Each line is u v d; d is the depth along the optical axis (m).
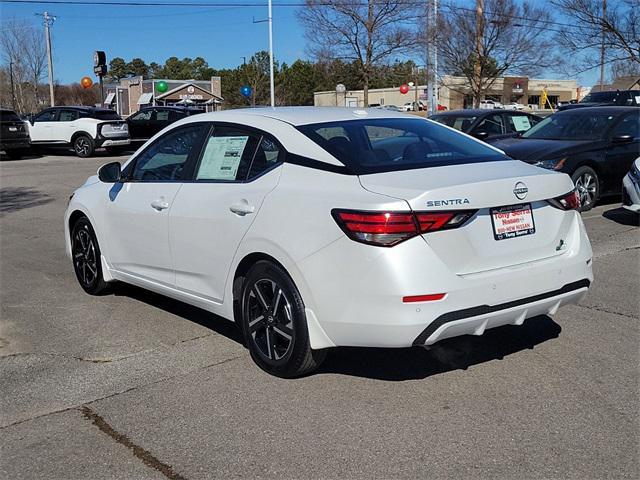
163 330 5.33
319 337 3.98
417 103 53.38
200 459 3.40
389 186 3.80
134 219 5.40
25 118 24.92
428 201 3.67
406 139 4.54
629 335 4.98
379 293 3.64
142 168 5.54
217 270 4.64
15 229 9.91
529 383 4.18
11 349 4.98
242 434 3.63
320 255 3.84
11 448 3.55
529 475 3.18
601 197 10.55
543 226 4.19
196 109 25.36
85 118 23.02
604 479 3.14
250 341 4.46
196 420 3.80
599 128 10.26
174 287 5.15
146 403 4.04
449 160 4.31
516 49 27.55
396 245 3.64
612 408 3.83
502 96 52.53
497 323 3.94
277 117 4.65
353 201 3.76
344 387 4.17
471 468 3.25
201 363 4.62
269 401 4.01
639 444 3.44
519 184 4.00
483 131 12.84
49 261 7.81
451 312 3.69
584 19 23.23
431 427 3.65
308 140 4.30
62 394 4.20
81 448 3.54
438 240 3.71
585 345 4.79
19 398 4.15
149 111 25.14
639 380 4.19
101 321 5.57
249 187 4.42
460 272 3.79
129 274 5.68
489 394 4.04
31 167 19.52
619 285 6.23
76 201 6.23
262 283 4.28
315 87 66.06
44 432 3.72
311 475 3.23
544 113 38.59
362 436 3.57
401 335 3.66
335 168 4.06
